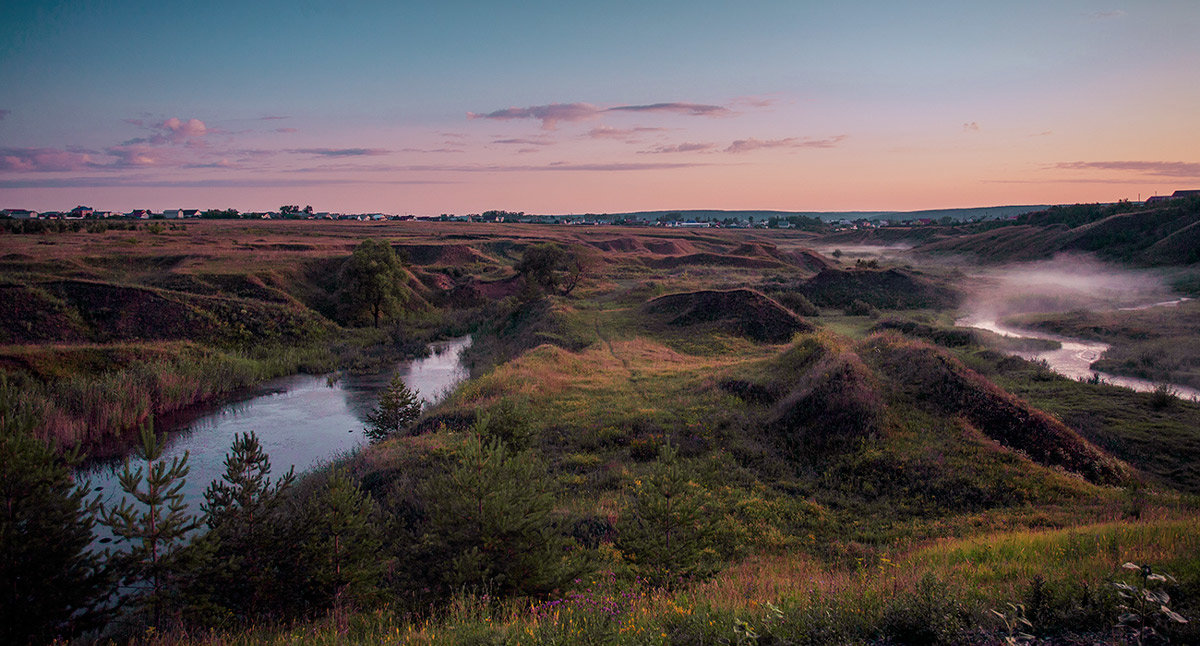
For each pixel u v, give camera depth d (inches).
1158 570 267.0
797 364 970.7
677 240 5674.2
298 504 602.2
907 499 602.9
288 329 1943.9
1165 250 3235.7
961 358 1384.1
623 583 387.5
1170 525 379.6
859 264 3181.6
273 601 366.6
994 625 230.1
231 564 362.6
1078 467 685.9
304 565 379.6
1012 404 767.1
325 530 397.4
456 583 345.4
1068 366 1443.2
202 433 1112.8
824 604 255.3
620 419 842.8
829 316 2242.9
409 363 1782.7
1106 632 224.5
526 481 395.2
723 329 1663.4
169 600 354.0
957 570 329.7
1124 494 613.9
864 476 649.6
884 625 236.8
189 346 1567.4
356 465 736.3
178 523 362.0
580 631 234.8
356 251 2304.4
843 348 952.9
